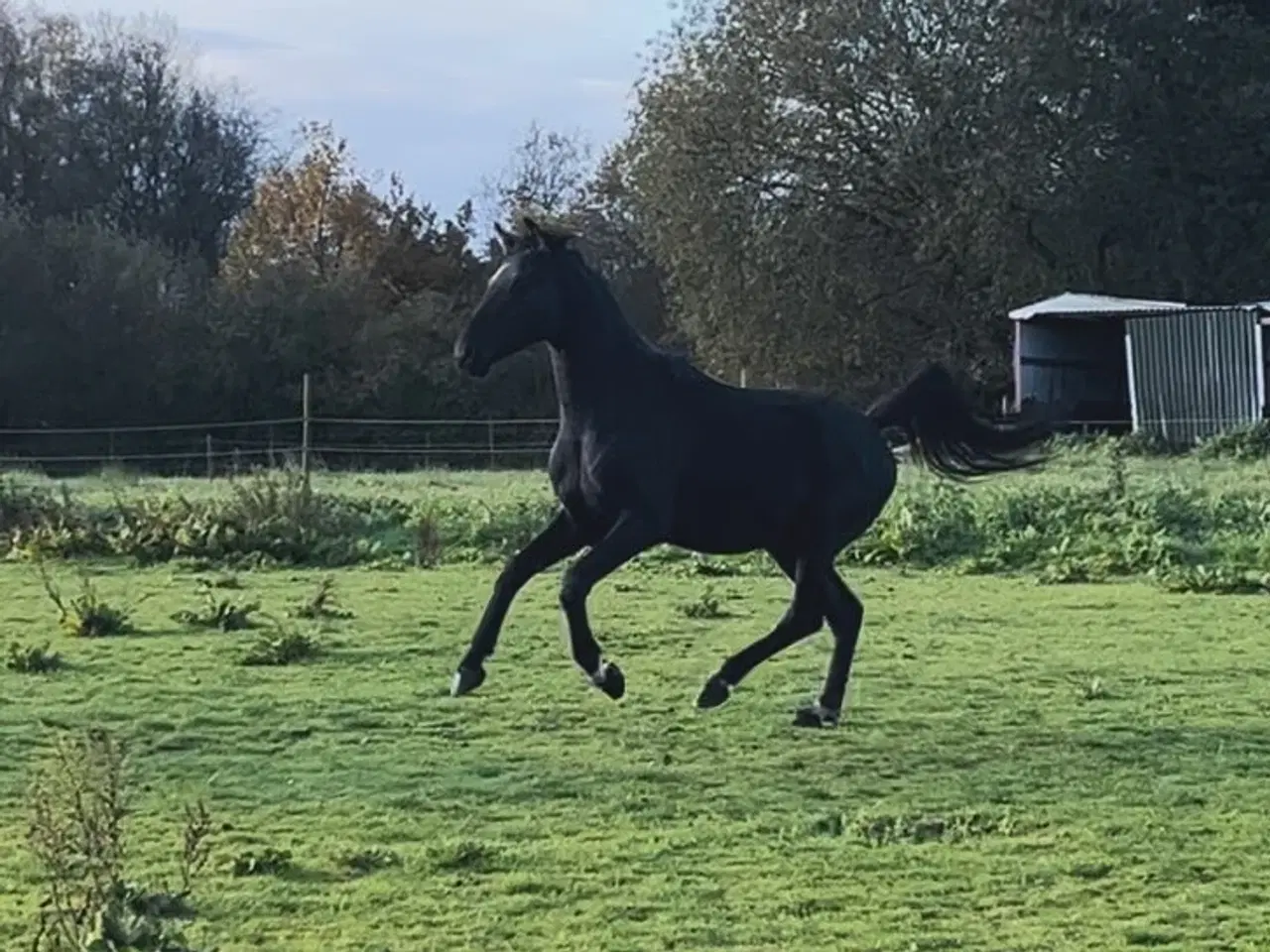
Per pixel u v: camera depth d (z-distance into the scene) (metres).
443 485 28.50
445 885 7.64
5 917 7.11
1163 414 37.75
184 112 63.12
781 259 47.03
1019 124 45.75
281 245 57.19
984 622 15.88
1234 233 46.31
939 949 6.79
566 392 10.39
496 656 13.86
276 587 18.81
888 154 46.19
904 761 10.13
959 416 11.50
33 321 46.00
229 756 10.27
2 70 59.78
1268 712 11.54
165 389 46.50
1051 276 46.16
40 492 24.52
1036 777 9.72
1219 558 20.00
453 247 58.59
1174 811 8.95
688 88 47.91
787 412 10.67
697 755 10.30
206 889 7.55
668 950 6.80
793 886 7.62
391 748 10.46
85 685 12.52
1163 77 46.38
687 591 18.47
